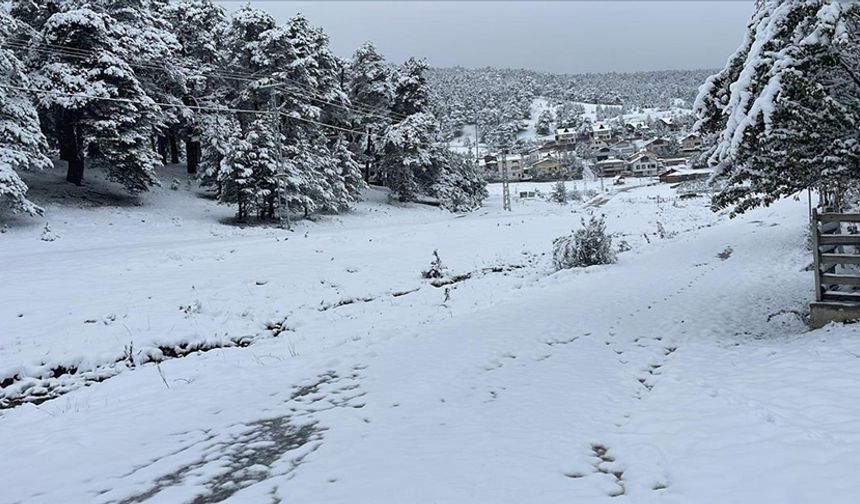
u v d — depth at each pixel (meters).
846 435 4.51
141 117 33.62
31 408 8.27
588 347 9.28
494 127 193.12
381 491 4.51
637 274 17.92
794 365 6.71
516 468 4.77
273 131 35.16
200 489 4.92
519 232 31.97
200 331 11.86
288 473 5.11
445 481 4.60
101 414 7.57
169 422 6.90
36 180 32.91
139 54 34.53
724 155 8.31
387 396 7.18
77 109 30.59
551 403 6.48
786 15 7.30
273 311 13.88
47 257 18.77
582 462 4.84
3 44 27.05
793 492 3.80
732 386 6.29
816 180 8.60
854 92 7.80
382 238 26.61
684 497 4.00
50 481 5.39
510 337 10.29
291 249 22.00
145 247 21.98
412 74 63.34
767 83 7.50
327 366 8.99
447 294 15.96
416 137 54.03
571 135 164.88
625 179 113.56
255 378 8.70
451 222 37.81
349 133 57.62
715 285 14.83
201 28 46.16
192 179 43.62
